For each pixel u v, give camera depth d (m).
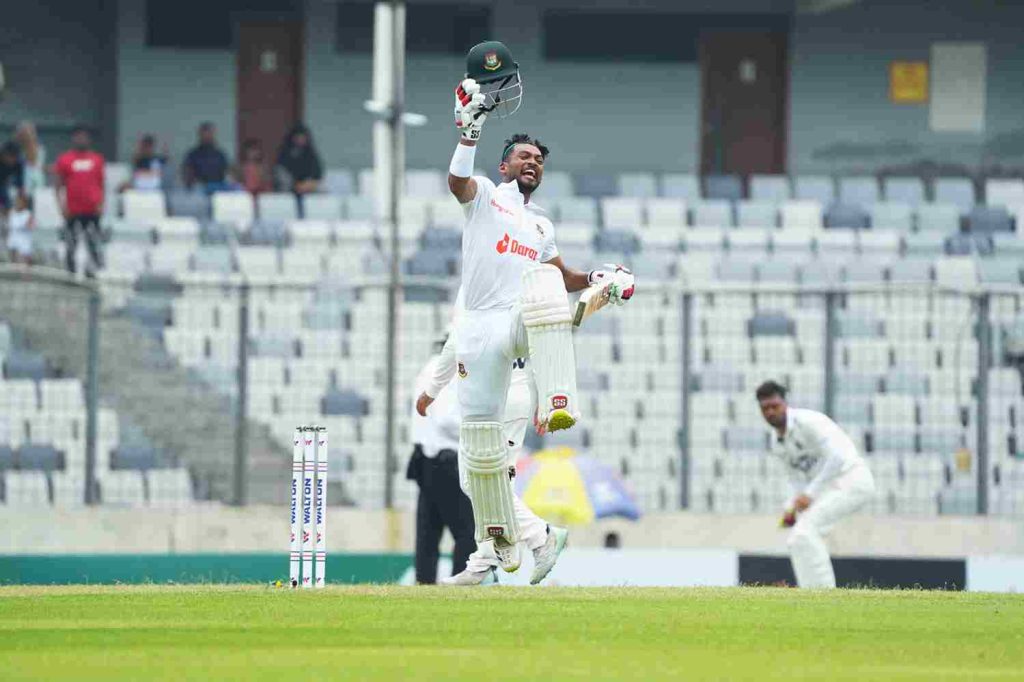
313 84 112.00
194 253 85.44
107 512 66.69
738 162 114.69
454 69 112.12
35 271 65.38
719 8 113.75
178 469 73.25
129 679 23.69
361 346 79.50
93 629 28.98
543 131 113.44
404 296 78.75
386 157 91.25
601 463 63.88
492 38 112.56
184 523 67.06
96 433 66.69
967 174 114.06
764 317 82.75
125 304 75.75
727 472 75.50
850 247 94.38
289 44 112.06
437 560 47.34
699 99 114.06
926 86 114.12
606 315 82.12
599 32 113.56
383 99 88.88
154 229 88.94
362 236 89.94
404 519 67.00
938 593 36.22
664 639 28.12
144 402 74.56
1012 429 70.94
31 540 66.00
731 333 81.62
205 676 23.97
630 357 81.31
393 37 71.19
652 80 113.94
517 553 36.38
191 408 74.00
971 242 95.00
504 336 34.97
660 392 80.38
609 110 113.75
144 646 27.05
